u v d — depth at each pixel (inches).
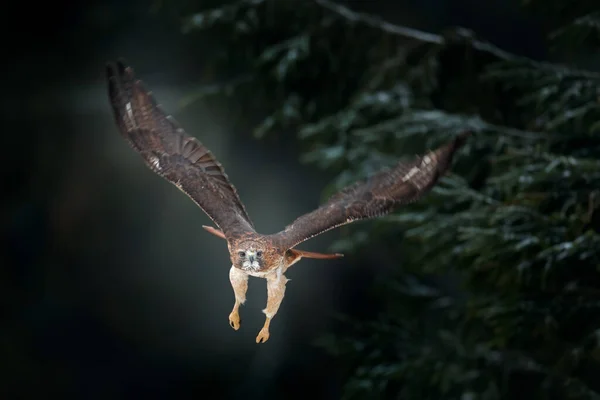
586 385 414.9
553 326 375.2
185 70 741.3
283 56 521.3
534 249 366.6
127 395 829.8
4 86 850.8
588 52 465.4
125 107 243.8
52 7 825.5
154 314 847.7
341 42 523.2
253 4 513.0
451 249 415.2
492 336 458.0
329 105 539.8
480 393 460.8
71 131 857.5
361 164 477.7
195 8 573.0
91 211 856.3
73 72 849.5
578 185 381.7
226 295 839.1
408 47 515.2
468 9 769.6
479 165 449.1
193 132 655.8
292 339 708.0
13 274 852.6
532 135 446.3
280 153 682.2
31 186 864.9
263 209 716.7
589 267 368.5
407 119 465.1
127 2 801.6
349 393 467.5
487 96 500.1
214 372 817.5
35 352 832.3
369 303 705.0
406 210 442.0
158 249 853.2
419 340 498.6
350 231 506.3
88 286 856.3
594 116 418.9
